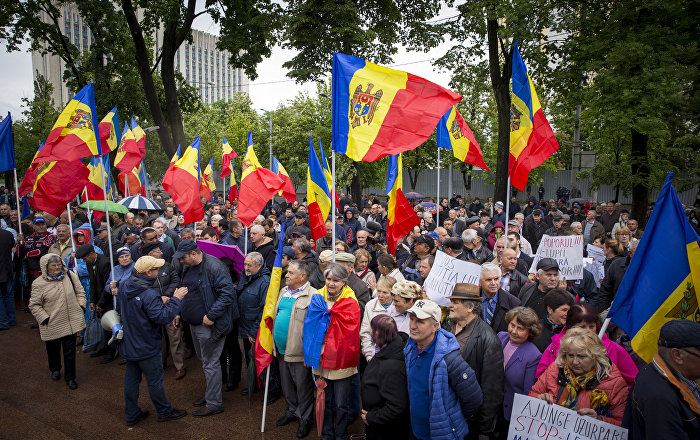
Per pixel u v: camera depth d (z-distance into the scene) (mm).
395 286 3627
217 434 4934
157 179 30938
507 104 16969
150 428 5070
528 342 3727
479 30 16938
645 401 2463
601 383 3141
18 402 5707
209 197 11602
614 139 16984
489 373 3400
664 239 3375
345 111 4816
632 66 12273
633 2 12906
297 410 4887
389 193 7109
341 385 4438
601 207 13445
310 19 19281
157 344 5109
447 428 3088
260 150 31609
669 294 3334
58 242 8891
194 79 116750
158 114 17641
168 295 6211
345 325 4340
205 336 5340
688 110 13578
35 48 19953
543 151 6246
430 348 3258
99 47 20281
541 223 10961
